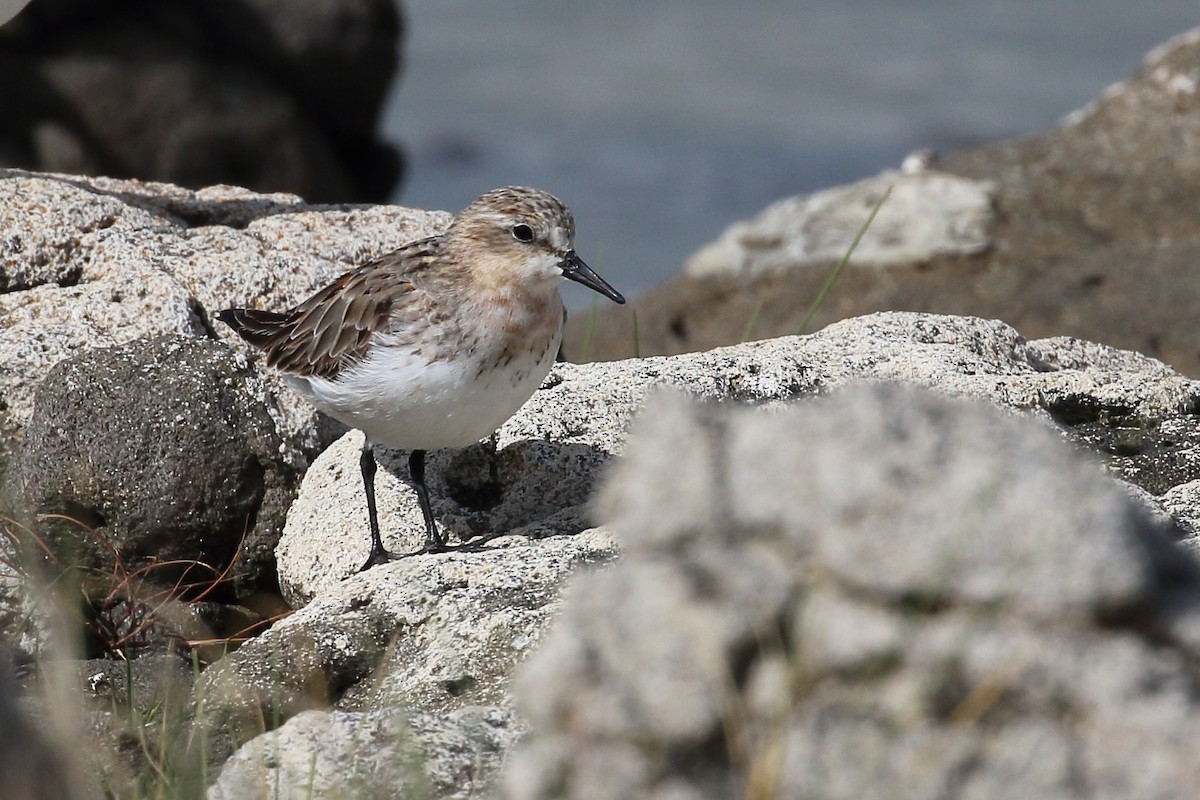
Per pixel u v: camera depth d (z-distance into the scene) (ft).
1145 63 81.97
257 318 37.91
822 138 126.72
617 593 17.80
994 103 132.36
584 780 17.35
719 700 17.06
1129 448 36.35
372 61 100.68
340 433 40.57
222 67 96.99
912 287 69.05
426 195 119.24
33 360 40.09
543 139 128.26
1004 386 37.50
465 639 28.99
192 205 46.52
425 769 22.21
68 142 92.17
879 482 17.08
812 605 17.02
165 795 24.17
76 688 30.01
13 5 50.88
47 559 36.78
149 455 37.83
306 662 29.66
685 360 39.58
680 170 121.39
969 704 16.52
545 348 34.53
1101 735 16.24
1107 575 16.31
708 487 17.75
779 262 72.54
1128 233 71.31
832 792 16.62
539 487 36.47
